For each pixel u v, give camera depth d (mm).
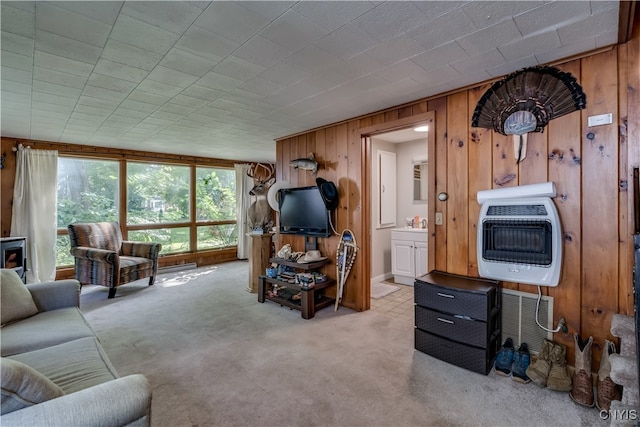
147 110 3154
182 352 2490
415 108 2930
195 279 5086
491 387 1985
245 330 2939
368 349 2518
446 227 2691
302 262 3576
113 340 2723
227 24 1667
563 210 2113
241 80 2424
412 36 1813
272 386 2008
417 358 2365
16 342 1677
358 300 3469
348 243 3516
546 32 1777
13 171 4262
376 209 4680
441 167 2725
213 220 6484
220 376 2131
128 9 1517
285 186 4215
